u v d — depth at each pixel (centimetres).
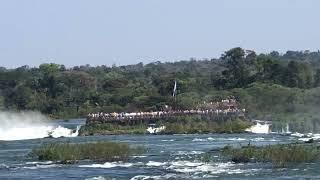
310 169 12988
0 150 19925
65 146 16512
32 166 14588
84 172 13275
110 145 16488
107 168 13912
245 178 11850
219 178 11919
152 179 11969
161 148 19375
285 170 12900
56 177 12569
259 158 14662
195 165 14175
